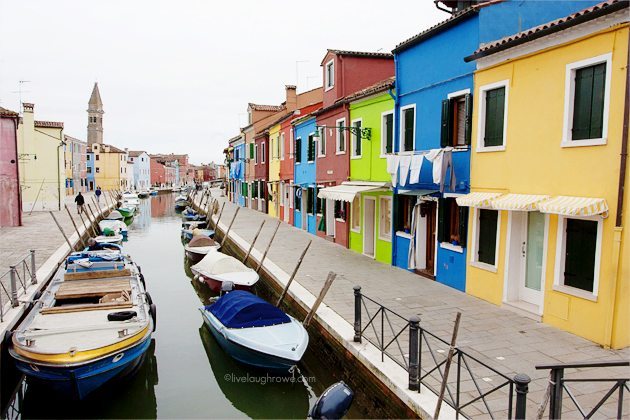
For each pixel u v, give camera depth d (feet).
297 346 26.71
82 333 27.12
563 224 26.05
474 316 28.86
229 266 45.29
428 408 18.12
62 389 24.49
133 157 269.23
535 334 25.57
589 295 24.48
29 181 105.70
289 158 80.74
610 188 23.35
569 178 25.72
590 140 24.34
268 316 30.01
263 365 27.53
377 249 48.16
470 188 33.68
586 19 23.94
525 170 28.76
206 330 36.68
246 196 122.62
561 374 14.47
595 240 24.30
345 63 57.21
